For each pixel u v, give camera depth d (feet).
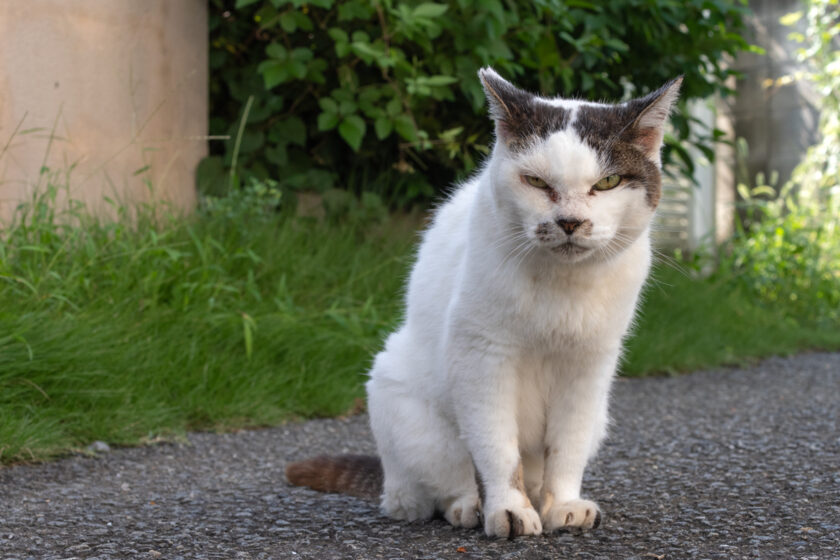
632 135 8.99
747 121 35.88
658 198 9.26
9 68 16.26
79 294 15.10
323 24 19.63
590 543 8.69
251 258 17.44
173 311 15.60
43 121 16.75
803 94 34.27
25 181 15.84
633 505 10.22
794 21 34.42
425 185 21.16
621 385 19.53
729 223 35.91
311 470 11.45
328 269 18.81
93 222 16.46
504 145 9.09
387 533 9.38
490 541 8.90
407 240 20.48
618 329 9.27
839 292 30.27
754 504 9.95
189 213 18.37
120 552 8.46
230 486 11.52
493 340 8.97
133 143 18.08
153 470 12.23
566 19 20.31
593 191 8.73
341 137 21.39
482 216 9.12
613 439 14.33
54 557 8.28
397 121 19.29
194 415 14.74
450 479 9.86
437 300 9.86
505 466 9.12
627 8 21.25
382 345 16.84
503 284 8.80
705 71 23.93
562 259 8.61
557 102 9.61
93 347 13.92
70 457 12.64
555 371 9.47
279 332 16.34
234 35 20.54
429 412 9.86
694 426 15.38
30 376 13.20
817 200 33.40
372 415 10.32
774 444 13.51
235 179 18.62
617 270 9.03
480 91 19.53
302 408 15.71
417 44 20.24
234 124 20.16
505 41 20.72
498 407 9.12
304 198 20.72
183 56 19.22
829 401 17.84
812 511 9.57
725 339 24.18
